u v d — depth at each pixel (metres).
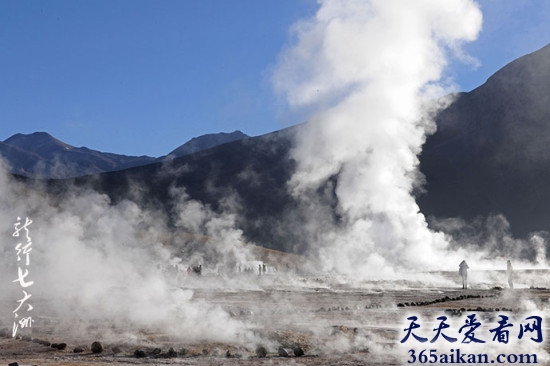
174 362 12.57
